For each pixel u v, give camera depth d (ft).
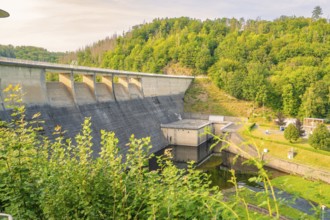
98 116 191.72
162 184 30.04
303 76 304.09
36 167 29.55
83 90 196.44
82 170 28.91
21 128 30.58
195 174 30.19
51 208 26.45
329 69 315.99
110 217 27.50
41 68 159.94
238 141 219.20
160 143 244.63
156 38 555.28
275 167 183.62
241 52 398.62
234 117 307.99
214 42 453.58
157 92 297.74
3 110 127.75
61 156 31.12
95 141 167.73
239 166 198.90
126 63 476.13
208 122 282.36
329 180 152.35
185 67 417.49
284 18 593.83
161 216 25.67
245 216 20.42
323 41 406.21
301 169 170.40
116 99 223.92
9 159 27.43
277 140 206.28
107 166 29.81
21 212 26.71
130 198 29.30
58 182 28.25
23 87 146.20
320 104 276.41
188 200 24.41
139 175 29.76
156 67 428.97
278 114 268.82
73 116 171.32
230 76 341.82
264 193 18.16
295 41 406.00
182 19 638.12
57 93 172.55
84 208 27.86
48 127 148.15
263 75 324.39
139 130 224.33
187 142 247.09
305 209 95.35
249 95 327.26
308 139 192.03
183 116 330.75
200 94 355.36
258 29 520.83
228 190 143.64
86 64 593.83
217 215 21.65
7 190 27.58
